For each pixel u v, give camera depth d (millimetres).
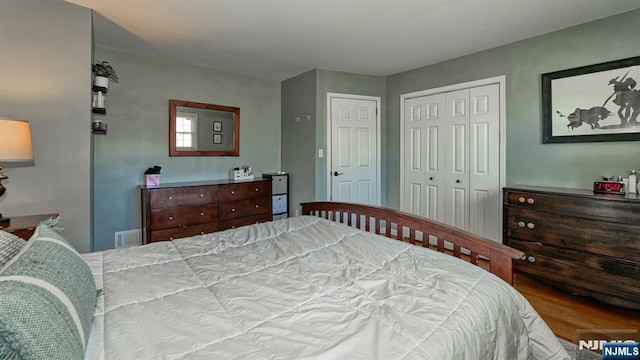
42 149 2277
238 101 4410
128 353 797
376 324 932
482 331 1002
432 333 898
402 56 3598
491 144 3367
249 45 3277
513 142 3191
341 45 3266
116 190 3518
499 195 3316
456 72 3654
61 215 2350
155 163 3766
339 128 4227
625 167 2518
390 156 4465
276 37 3051
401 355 807
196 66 4008
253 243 1755
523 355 1180
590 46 2670
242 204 4023
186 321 949
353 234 1840
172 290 1163
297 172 4465
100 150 3412
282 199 4500
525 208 2678
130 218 3607
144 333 884
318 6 2441
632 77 2457
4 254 1000
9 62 2160
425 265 1366
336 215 2666
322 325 933
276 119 4789
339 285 1198
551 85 2906
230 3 2398
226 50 3430
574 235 2381
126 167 3570
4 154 1793
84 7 2418
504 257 1351
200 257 1528
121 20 2676
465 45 3250
